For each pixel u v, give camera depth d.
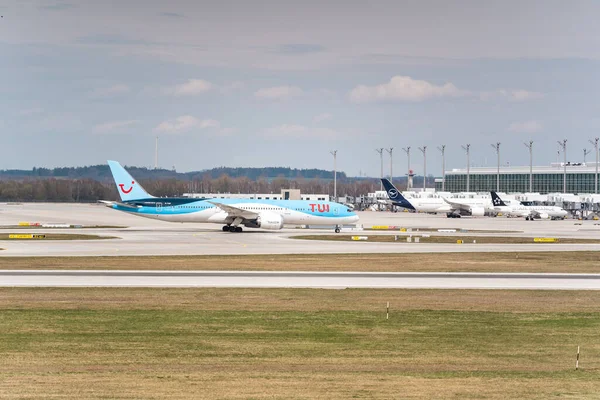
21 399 102.62
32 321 159.12
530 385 114.12
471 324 162.75
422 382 114.75
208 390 108.19
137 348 136.00
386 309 179.75
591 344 144.62
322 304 185.62
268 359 128.88
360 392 108.31
